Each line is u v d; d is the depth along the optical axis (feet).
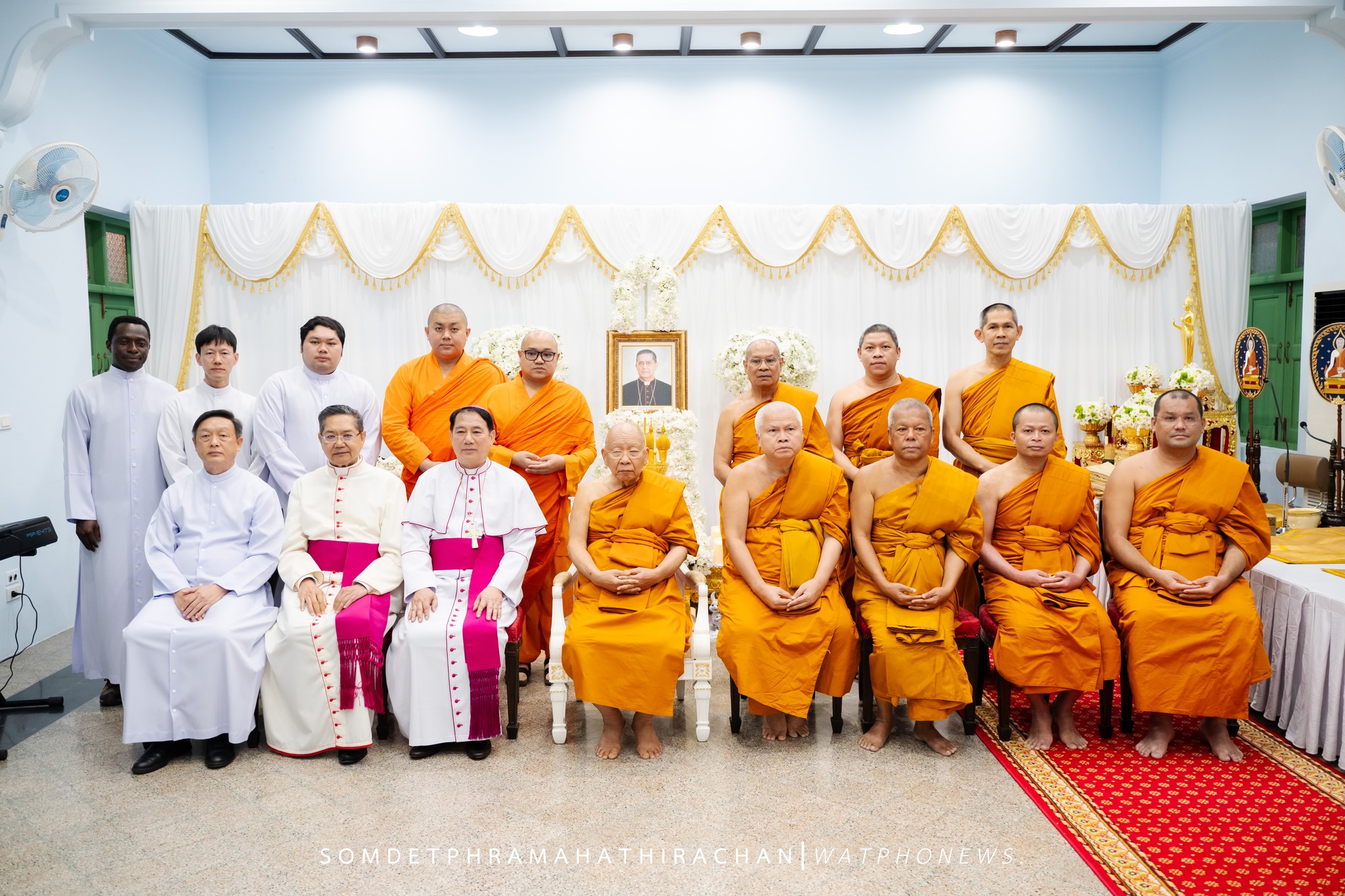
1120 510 11.99
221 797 10.27
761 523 11.93
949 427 15.16
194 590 11.41
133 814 9.87
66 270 17.22
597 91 24.22
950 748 11.26
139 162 20.94
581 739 11.86
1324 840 9.07
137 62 20.92
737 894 8.29
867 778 10.63
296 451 13.76
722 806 9.96
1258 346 15.30
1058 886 8.38
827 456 14.03
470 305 20.42
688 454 16.92
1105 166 24.59
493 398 14.32
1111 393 20.81
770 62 24.12
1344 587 11.21
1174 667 10.85
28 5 14.12
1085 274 20.65
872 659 11.46
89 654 13.50
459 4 14.12
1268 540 11.43
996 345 14.76
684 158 24.32
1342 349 14.40
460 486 12.27
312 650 11.07
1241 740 11.58
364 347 20.44
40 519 13.55
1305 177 19.16
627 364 17.94
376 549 12.17
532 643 13.99
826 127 24.31
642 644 10.98
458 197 24.45
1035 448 11.74
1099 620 11.28
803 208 20.25
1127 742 11.59
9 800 10.21
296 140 24.35
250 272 20.06
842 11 14.14
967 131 24.39
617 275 19.20
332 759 11.25
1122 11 14.26
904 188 24.43
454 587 11.87
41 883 8.53
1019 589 11.68
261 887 8.45
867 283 20.54
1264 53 20.40
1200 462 11.62
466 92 24.26
